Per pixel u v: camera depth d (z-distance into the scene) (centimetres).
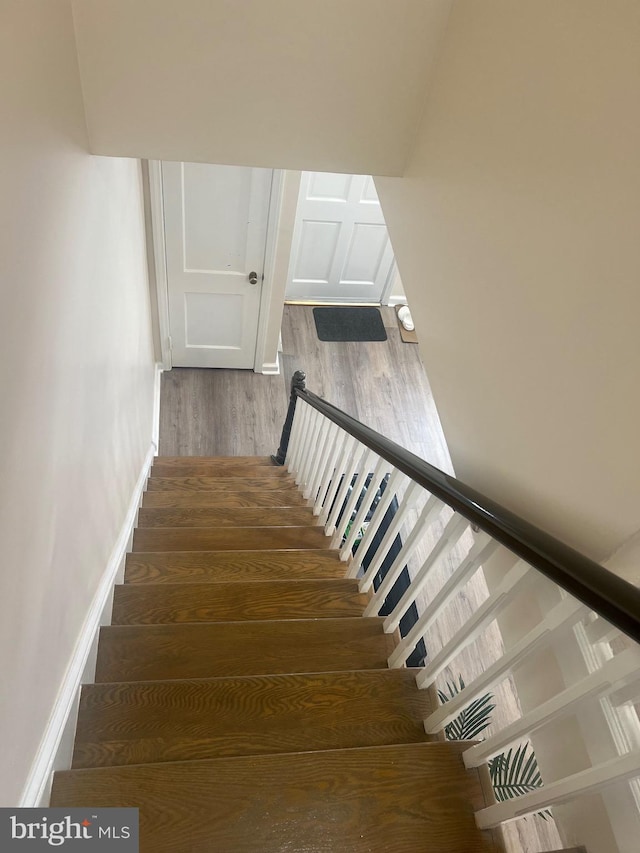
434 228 170
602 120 99
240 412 444
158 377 442
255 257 386
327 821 119
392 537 181
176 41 155
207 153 180
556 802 100
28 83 104
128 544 240
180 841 114
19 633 107
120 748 137
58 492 131
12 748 105
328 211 462
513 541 100
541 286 117
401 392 477
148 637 172
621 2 95
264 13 154
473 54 146
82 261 152
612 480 98
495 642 310
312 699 150
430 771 128
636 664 84
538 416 120
